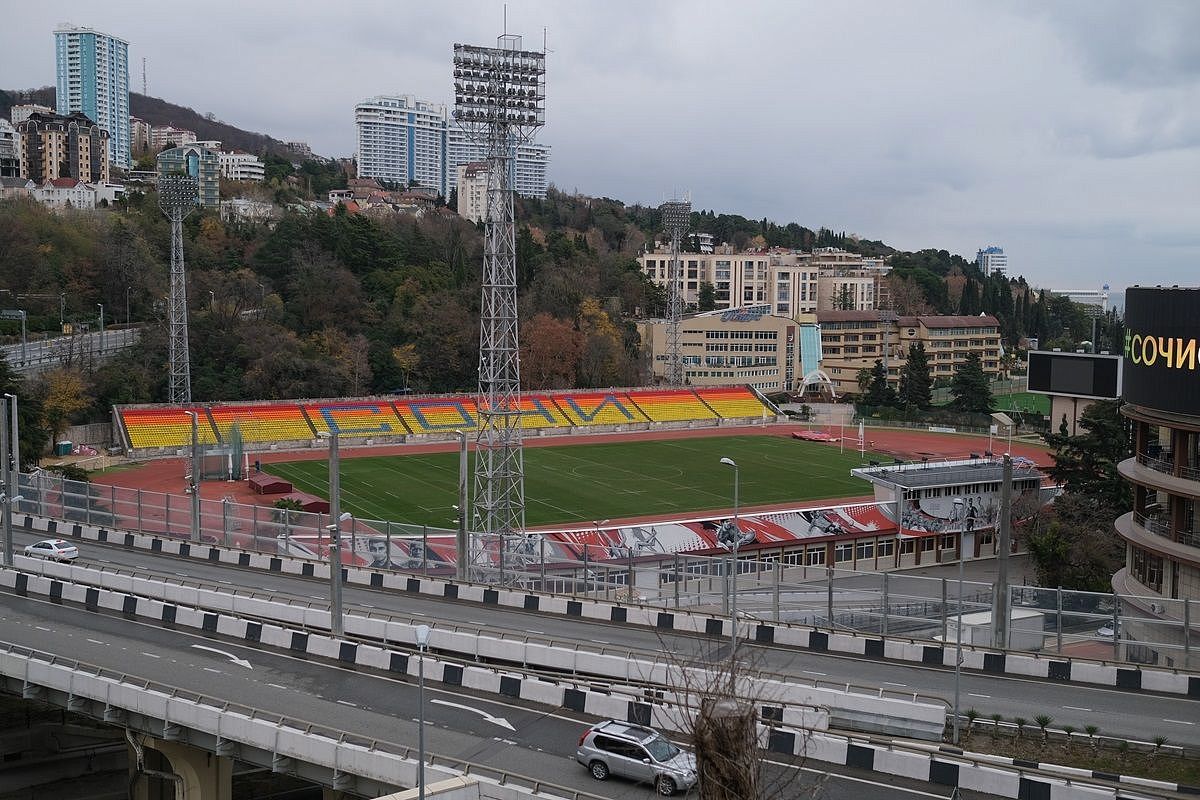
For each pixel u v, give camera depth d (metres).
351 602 66.44
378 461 144.50
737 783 23.03
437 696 49.34
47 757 59.34
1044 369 124.94
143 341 169.62
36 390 138.62
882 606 58.28
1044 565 94.44
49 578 66.62
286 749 43.31
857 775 41.25
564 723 46.16
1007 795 39.06
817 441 175.62
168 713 46.53
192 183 148.12
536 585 70.19
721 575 62.59
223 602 63.00
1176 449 68.31
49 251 198.88
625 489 130.88
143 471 131.62
